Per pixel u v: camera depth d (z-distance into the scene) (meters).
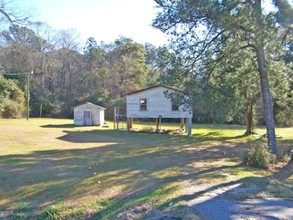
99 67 43.91
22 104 38.34
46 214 5.11
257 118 27.12
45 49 43.59
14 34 14.84
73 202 5.62
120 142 16.39
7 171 8.19
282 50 11.30
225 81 11.76
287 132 24.69
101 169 8.59
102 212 5.19
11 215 5.11
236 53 11.22
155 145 15.21
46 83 44.34
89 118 29.77
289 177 8.00
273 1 9.45
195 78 11.55
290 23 9.30
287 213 4.71
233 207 4.99
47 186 6.68
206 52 11.00
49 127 25.75
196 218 4.43
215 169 8.63
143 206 5.16
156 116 23.50
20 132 20.52
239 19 9.34
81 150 12.80
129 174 7.92
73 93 43.81
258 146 9.75
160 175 7.78
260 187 6.40
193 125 33.25
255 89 16.77
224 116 12.28
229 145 15.45
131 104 23.98
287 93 16.34
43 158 10.48
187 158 10.98
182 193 5.86
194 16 9.98
